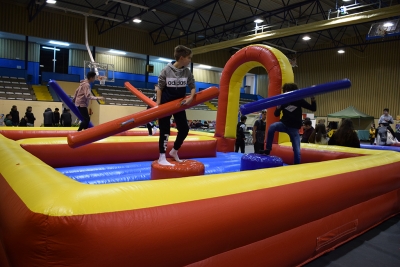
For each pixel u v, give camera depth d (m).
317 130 5.51
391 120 10.38
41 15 16.33
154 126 6.76
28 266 1.33
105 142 4.13
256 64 5.50
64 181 1.67
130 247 1.42
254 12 15.16
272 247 2.13
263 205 1.97
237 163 4.57
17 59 17.89
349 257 2.61
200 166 2.95
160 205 1.58
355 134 4.93
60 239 1.30
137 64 21.48
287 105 3.61
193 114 17.02
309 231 2.42
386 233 3.20
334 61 19.88
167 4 14.72
